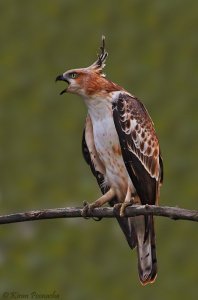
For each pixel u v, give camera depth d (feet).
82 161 80.84
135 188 40.52
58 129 86.89
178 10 100.68
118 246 69.46
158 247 69.10
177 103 87.56
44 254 68.28
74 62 95.71
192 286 65.72
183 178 76.95
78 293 64.64
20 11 102.99
